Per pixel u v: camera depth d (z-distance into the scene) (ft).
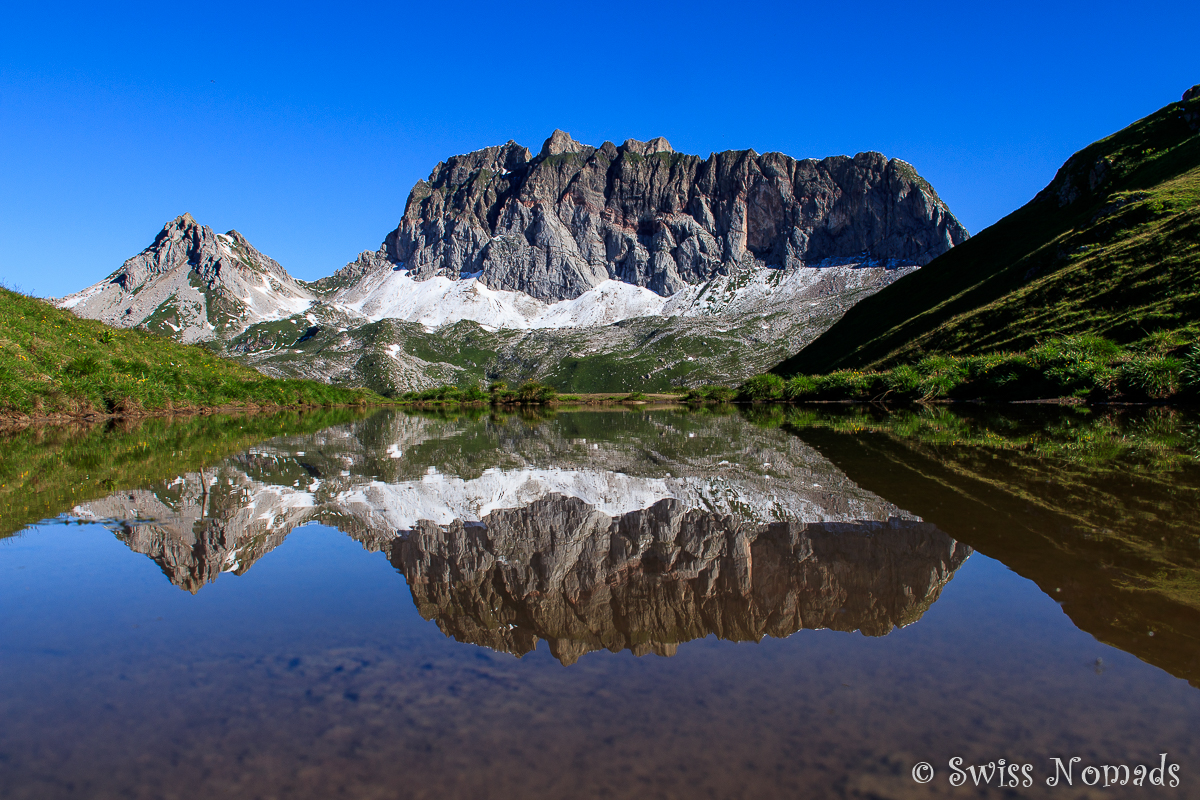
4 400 63.16
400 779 5.92
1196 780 5.77
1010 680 8.02
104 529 17.60
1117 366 91.40
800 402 156.35
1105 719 6.98
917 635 9.57
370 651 9.13
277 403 149.07
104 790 5.75
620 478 28.27
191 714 7.21
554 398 256.73
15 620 10.34
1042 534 15.65
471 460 36.52
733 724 6.99
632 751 6.40
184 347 152.87
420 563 14.29
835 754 6.32
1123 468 26.86
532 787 5.75
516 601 11.60
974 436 44.86
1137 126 211.82
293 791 5.74
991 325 152.97
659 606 11.25
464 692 7.82
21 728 6.86
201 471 29.99
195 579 12.87
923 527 16.92
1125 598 10.96
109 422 70.13
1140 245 138.10
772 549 15.24
